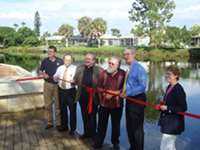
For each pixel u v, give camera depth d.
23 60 42.19
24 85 8.45
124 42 93.31
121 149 5.88
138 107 5.05
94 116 6.11
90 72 5.97
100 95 5.59
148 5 59.44
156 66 36.00
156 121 8.88
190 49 54.69
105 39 95.56
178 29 64.00
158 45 61.06
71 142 6.00
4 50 88.19
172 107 4.28
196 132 8.10
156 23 60.19
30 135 6.41
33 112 8.38
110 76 5.43
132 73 5.06
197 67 34.06
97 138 5.70
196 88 17.11
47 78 6.70
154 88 16.91
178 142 7.27
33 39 94.94
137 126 5.13
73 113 6.45
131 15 61.06
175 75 4.35
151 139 7.15
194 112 11.08
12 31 95.50
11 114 8.18
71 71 6.37
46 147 5.72
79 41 105.12
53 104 7.07
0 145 5.80
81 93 6.04
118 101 5.51
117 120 5.70
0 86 8.16
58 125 6.73
